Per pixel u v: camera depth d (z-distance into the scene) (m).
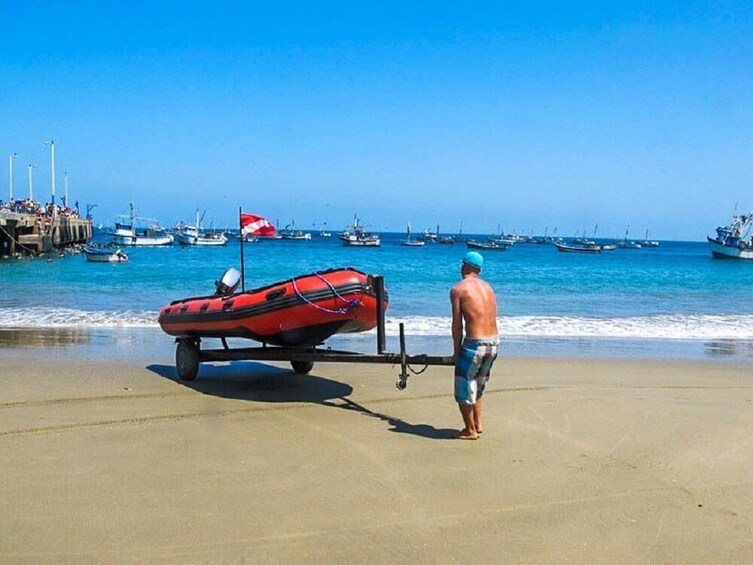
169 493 4.96
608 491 5.15
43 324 15.21
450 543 4.21
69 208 88.88
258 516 4.57
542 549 4.16
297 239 151.88
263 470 5.50
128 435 6.46
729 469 5.73
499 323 16.64
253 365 10.43
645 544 4.25
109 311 17.72
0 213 50.53
